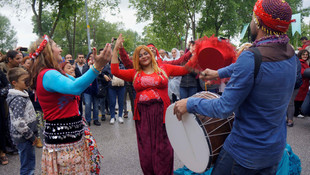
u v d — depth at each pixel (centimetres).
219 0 1750
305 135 467
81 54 607
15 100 251
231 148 155
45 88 172
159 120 268
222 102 141
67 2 1135
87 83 160
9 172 346
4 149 378
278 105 141
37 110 418
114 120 619
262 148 142
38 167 354
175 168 338
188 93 586
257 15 144
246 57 136
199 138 180
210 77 210
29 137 250
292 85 145
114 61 275
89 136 222
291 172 268
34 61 179
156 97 271
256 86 137
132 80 287
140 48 277
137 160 371
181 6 1839
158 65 296
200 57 212
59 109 180
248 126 145
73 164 187
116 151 412
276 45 138
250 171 149
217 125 178
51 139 183
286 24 140
